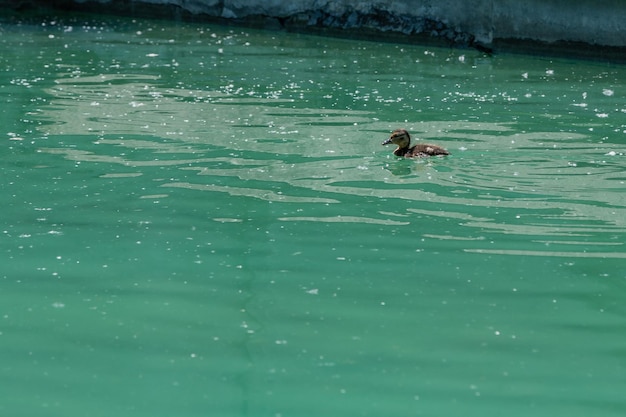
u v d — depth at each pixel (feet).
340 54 134.92
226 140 83.25
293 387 40.50
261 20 158.51
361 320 47.06
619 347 44.47
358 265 54.19
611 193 67.77
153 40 143.33
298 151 79.51
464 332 45.88
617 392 40.32
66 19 162.61
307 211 63.72
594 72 122.93
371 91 107.45
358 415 38.29
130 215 62.75
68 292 50.39
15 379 41.14
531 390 40.40
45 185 69.36
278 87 108.99
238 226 60.64
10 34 145.18
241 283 51.62
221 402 39.22
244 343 44.60
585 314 48.01
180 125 88.89
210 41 143.95
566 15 133.28
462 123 90.99
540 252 56.29
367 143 82.53
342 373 41.81
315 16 153.69
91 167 74.28
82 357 43.19
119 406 38.88
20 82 109.09
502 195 67.15
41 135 84.43
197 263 54.49
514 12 137.08
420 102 101.35
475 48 141.18
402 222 61.52
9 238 58.23
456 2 142.10
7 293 50.14
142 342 44.68
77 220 61.72
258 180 70.90
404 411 38.60
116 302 49.16
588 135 86.12
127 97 101.81
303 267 53.93
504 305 48.93
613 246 57.26
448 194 67.72
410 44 146.51
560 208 64.39
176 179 71.00
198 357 43.19
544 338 45.32
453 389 40.50
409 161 75.97
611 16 130.21
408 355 43.45
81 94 102.89
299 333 45.65
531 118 93.50
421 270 53.52
